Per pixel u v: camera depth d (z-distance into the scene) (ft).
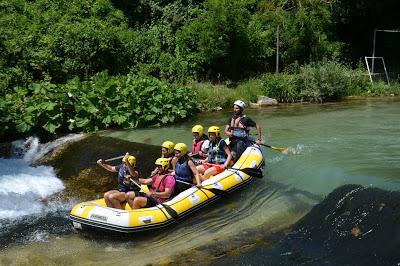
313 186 27.37
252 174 28.35
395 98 59.16
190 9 70.18
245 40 63.67
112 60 57.67
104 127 42.52
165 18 69.67
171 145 26.61
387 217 21.88
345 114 48.11
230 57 63.87
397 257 19.57
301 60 67.21
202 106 52.85
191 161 26.30
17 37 53.52
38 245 22.85
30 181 32.04
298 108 53.26
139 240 22.76
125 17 68.95
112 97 43.24
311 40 66.85
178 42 63.57
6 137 39.91
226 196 27.09
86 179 32.09
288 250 21.01
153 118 43.68
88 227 23.39
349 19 75.66
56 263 20.97
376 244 20.61
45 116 40.19
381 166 29.66
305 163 31.24
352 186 25.40
